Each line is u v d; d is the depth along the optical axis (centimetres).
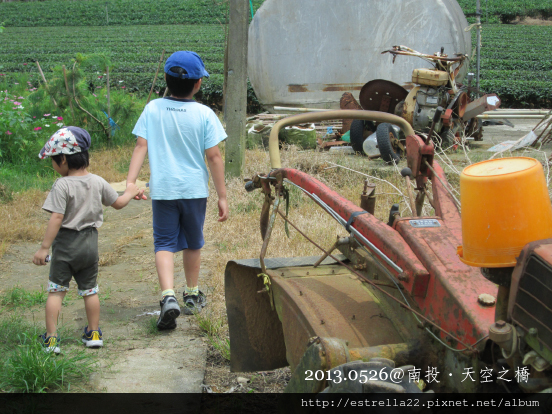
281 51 1112
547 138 907
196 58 393
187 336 371
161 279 375
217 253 540
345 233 550
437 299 199
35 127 1004
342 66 1108
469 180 165
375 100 905
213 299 424
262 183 321
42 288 440
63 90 1109
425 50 1080
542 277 148
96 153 1066
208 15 6366
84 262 341
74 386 300
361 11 1071
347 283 268
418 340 205
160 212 384
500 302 172
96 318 354
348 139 1015
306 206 651
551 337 144
